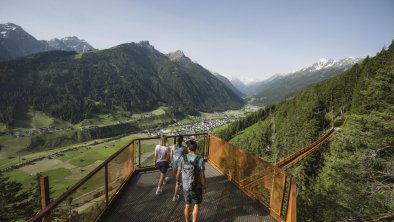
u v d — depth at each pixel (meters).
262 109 102.00
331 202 13.98
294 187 4.99
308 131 43.53
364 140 14.80
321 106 51.62
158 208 6.39
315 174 28.48
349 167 13.89
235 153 7.98
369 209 11.85
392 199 10.95
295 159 22.47
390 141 13.34
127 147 7.97
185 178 5.36
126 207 6.39
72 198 4.69
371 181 12.90
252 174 7.00
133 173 8.62
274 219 5.92
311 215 15.34
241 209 6.40
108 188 6.15
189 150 5.53
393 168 12.38
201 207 6.47
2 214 20.23
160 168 7.18
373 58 59.91
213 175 8.78
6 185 21.00
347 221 11.53
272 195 6.08
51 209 3.65
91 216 5.31
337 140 18.39
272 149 56.22
